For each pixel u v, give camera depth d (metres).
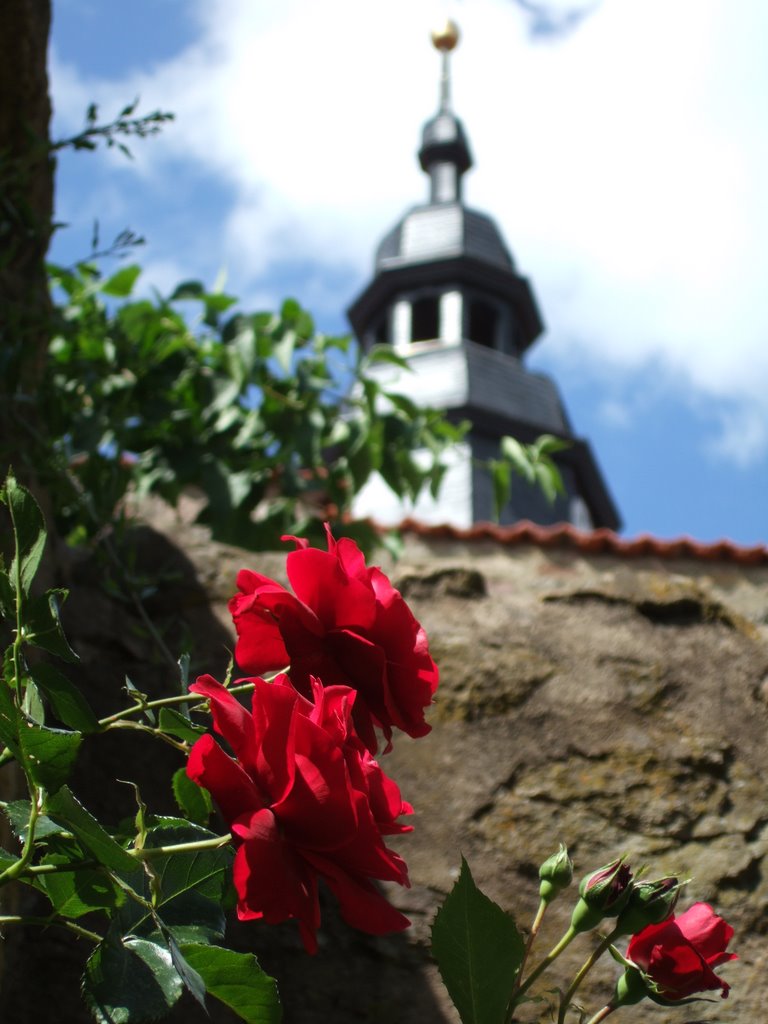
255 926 1.78
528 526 3.83
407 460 3.11
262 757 0.83
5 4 2.36
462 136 33.94
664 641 2.19
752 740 2.05
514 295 29.67
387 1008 1.73
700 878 1.86
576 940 1.78
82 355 3.17
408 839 1.90
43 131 2.59
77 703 0.96
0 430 2.40
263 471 3.25
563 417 26.62
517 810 1.94
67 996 1.69
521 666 2.12
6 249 2.48
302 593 0.94
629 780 1.97
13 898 1.68
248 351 3.16
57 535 2.39
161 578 2.24
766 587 2.71
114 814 1.90
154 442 3.26
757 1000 1.73
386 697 0.90
